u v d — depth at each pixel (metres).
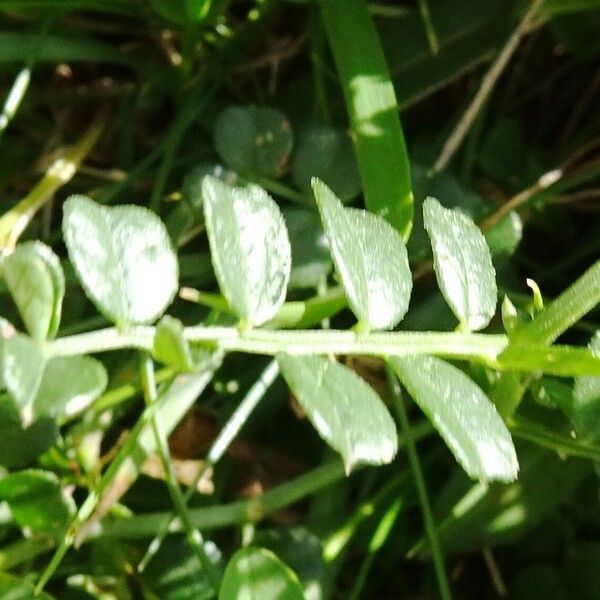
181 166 0.20
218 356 0.16
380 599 0.18
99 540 0.16
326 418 0.11
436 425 0.12
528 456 0.17
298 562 0.16
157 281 0.11
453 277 0.13
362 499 0.18
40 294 0.11
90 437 0.16
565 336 0.19
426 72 0.20
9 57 0.19
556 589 0.17
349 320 0.19
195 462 0.17
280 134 0.18
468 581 0.18
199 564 0.16
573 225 0.21
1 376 0.10
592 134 0.21
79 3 0.19
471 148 0.20
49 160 0.20
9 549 0.15
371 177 0.17
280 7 0.20
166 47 0.21
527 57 0.22
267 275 0.12
